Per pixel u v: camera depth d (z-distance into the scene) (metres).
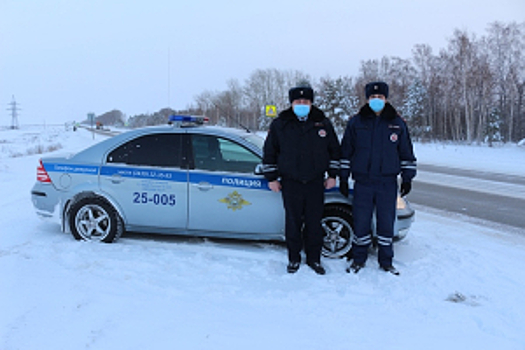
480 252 4.81
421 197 8.85
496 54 42.59
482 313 3.13
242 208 4.39
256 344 2.59
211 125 5.12
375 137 3.86
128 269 3.81
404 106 51.62
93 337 2.60
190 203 4.47
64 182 4.69
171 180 4.48
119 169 4.59
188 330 2.73
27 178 10.32
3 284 3.38
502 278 3.91
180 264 3.99
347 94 50.53
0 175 10.55
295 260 3.98
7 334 2.62
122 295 3.24
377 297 3.37
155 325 2.78
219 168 4.45
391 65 60.31
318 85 61.03
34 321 2.79
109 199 4.59
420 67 51.16
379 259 4.05
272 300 3.25
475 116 47.47
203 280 3.62
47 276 3.58
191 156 4.50
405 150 3.94
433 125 51.03
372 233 4.25
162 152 4.55
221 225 4.48
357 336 2.75
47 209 4.76
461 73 40.97
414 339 2.74
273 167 3.91
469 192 9.56
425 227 6.05
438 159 19.50
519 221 6.57
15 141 36.91
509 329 2.91
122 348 2.49
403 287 3.58
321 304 3.21
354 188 4.00
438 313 3.12
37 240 4.70
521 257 4.66
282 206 4.32
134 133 4.66
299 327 2.84
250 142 4.50
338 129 49.56
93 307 3.01
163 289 3.38
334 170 3.94
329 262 4.23
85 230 4.69
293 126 3.82
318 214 3.93
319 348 2.58
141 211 4.59
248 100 71.56
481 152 24.05
